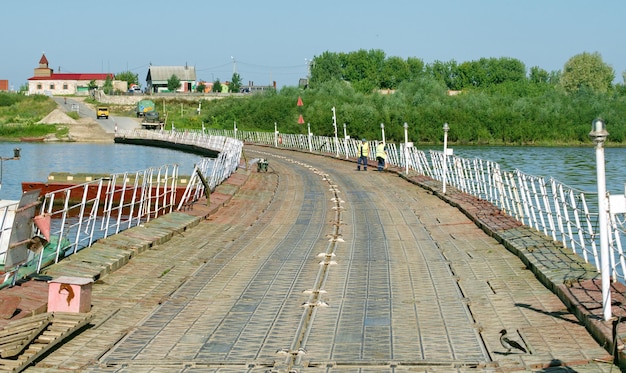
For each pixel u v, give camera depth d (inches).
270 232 721.0
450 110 3065.9
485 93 3464.6
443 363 327.0
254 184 1232.2
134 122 3676.2
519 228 675.4
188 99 4426.7
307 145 2381.9
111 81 5442.9
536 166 2138.3
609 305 357.4
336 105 3196.4
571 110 3026.6
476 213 792.9
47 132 3248.0
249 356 342.0
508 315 401.1
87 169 1888.5
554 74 4443.9
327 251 609.6
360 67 4810.5
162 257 576.1
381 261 565.0
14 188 1461.6
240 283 489.7
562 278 454.6
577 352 333.4
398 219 813.9
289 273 520.4
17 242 423.5
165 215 771.4
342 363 330.0
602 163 367.2
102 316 405.7
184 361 335.3
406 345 354.9
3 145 2842.0
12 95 4293.8
